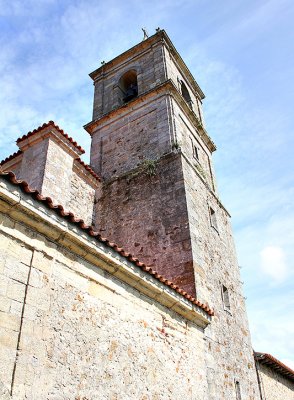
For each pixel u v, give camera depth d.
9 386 4.45
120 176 13.98
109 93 18.28
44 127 10.08
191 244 10.84
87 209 12.00
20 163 10.76
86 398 5.43
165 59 17.38
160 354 7.40
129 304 7.09
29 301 5.12
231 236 15.14
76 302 5.91
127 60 18.91
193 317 9.10
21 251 5.31
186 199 11.81
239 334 12.00
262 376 13.01
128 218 12.70
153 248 11.48
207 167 16.42
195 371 8.39
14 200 5.20
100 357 5.96
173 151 13.34
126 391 6.20
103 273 6.73
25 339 4.86
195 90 20.31
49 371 5.02
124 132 15.70
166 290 8.04
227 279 12.89
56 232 5.82
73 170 11.69
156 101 15.55
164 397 7.03
